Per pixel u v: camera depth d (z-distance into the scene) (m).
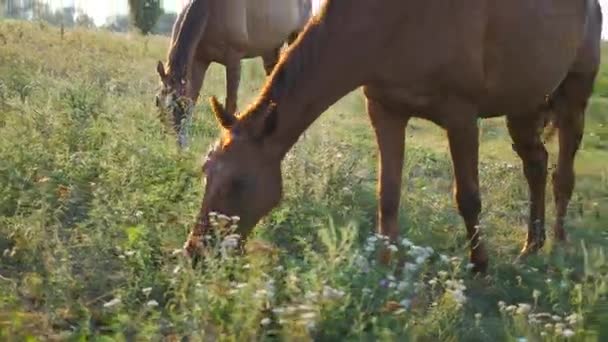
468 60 4.78
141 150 6.05
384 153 5.00
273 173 4.48
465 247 5.10
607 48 17.53
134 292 4.00
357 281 4.06
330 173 6.32
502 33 4.95
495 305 4.69
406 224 5.95
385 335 3.71
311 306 3.63
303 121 4.54
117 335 3.58
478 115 5.41
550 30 5.25
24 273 4.29
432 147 9.27
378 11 4.57
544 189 5.89
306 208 5.65
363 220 5.81
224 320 3.68
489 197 6.93
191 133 7.92
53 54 10.76
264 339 3.63
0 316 3.72
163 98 7.57
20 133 6.11
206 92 10.73
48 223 4.99
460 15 4.71
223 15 8.76
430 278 4.96
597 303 4.33
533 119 5.75
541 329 3.99
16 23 14.34
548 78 5.42
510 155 9.34
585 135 11.04
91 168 5.82
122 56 12.57
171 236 4.71
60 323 3.83
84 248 4.50
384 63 4.68
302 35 4.55
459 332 4.05
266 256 4.35
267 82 4.55
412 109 4.88
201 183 5.59
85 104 7.03
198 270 3.97
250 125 4.44
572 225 6.57
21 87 8.34
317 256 4.20
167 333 3.75
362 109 11.58
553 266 5.42
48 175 5.59
